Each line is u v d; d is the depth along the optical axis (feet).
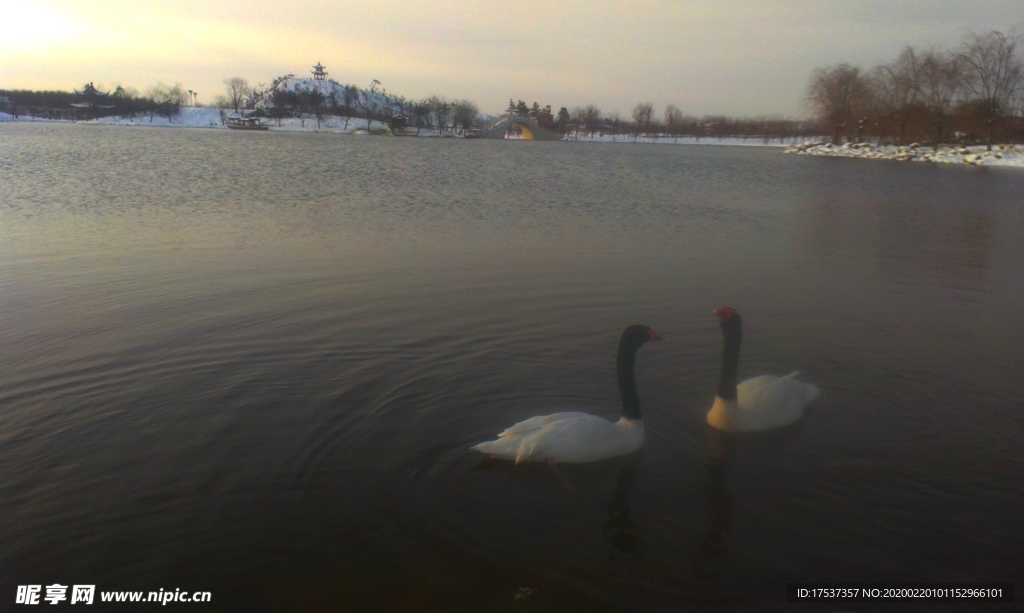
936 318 17.99
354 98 245.45
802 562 8.51
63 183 43.37
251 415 11.88
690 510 9.50
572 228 31.09
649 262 24.08
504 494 9.77
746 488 10.03
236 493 9.73
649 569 8.36
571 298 19.12
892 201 45.47
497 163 74.18
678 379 13.76
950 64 111.55
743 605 7.84
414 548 8.66
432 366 14.05
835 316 18.06
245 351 14.69
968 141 112.47
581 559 8.50
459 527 9.06
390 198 39.75
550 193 45.01
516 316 17.35
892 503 9.68
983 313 18.48
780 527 9.15
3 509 9.36
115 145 84.02
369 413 12.00
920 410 12.46
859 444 11.27
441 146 117.39
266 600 7.88
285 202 37.06
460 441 11.14
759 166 81.25
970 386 13.52
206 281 20.22
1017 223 35.94
